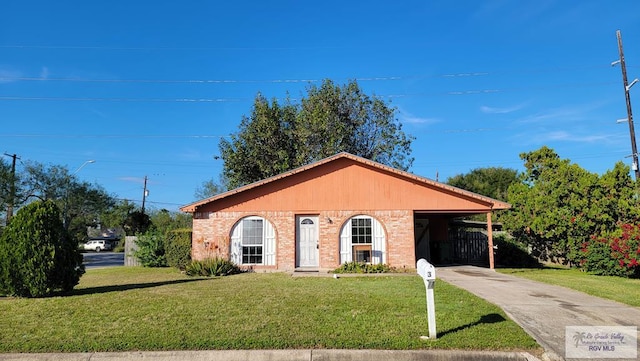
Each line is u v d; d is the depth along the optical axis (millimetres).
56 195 43031
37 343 6484
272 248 18781
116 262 31859
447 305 9039
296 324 7398
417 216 23656
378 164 18922
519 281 13586
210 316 7965
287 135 31844
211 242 18781
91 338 6688
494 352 6250
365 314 8141
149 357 6109
